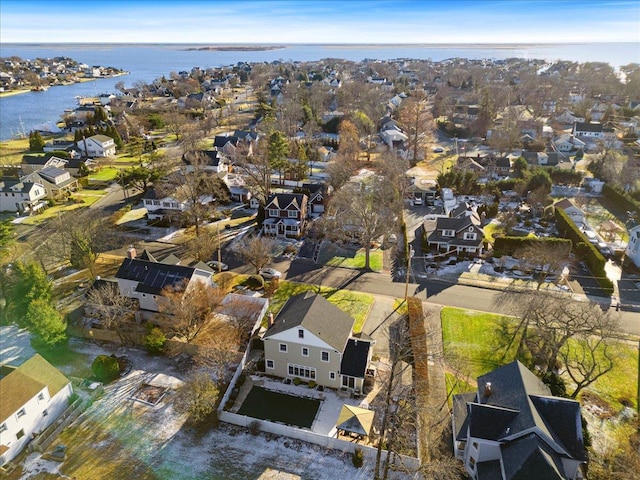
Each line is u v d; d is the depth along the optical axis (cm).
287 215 7488
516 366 3656
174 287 5138
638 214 7912
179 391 4112
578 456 3070
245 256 6228
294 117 14088
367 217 6375
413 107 14212
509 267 6456
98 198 9006
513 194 8900
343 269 6438
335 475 3403
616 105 17288
